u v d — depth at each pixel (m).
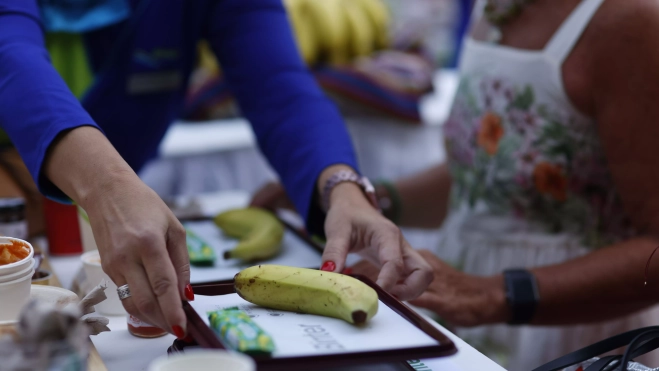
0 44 0.92
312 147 1.16
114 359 0.78
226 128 2.57
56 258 1.20
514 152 1.22
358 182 1.07
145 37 1.36
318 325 0.70
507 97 1.23
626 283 1.04
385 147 2.47
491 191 1.28
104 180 0.73
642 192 1.05
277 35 1.34
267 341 0.62
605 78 1.07
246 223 1.23
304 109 1.24
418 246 2.33
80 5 1.31
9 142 1.35
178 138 2.45
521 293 1.04
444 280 1.06
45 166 0.80
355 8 2.47
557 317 1.07
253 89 1.31
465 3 2.83
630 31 1.02
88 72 1.38
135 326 0.83
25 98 0.84
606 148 1.09
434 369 0.76
